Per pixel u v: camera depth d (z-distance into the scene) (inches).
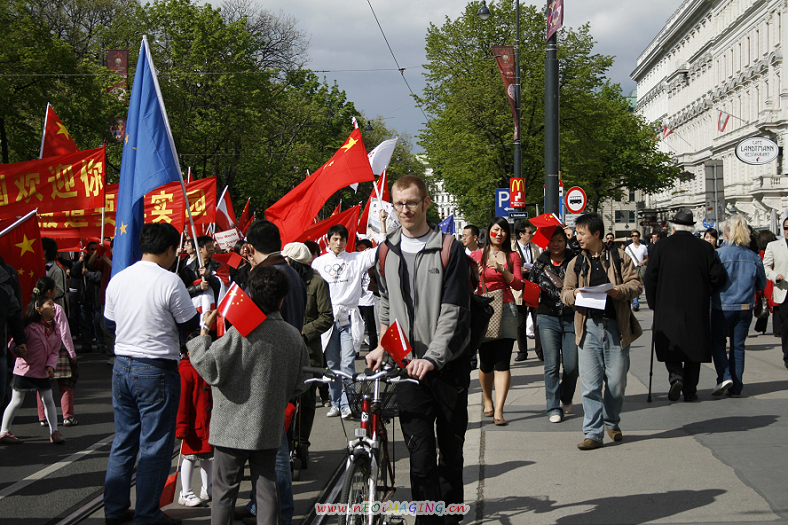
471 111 1267.2
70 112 994.7
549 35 531.8
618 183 2215.8
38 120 1048.8
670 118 3208.7
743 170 2225.6
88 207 437.1
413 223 161.0
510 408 309.4
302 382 159.8
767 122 1957.4
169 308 187.2
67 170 434.0
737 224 309.9
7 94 944.9
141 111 233.1
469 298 159.5
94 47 1350.9
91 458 263.7
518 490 200.2
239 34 1355.8
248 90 1357.0
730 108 2368.4
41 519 197.6
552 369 280.5
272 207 389.4
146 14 1355.8
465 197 1663.4
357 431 148.7
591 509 183.9
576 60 1288.1
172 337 188.7
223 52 1353.3
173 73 1295.5
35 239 324.8
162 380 185.6
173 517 197.5
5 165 428.5
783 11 1915.6
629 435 253.4
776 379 346.3
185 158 1350.9
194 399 206.1
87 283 555.8
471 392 348.5
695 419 271.6
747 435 245.0
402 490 209.8
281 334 154.4
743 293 304.0
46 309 284.2
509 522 177.8
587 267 244.5
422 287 159.0
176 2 1343.5
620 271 241.3
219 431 150.9
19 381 284.2
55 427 286.2
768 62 1998.0
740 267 305.7
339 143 1854.1
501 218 283.4
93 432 305.7
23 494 220.4
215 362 149.0
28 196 431.2
